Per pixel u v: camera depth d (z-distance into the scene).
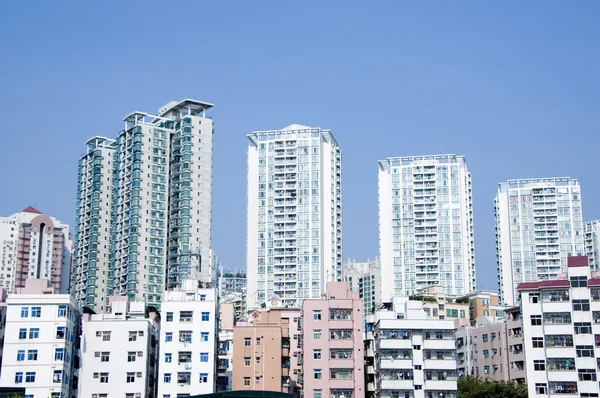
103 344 129.00
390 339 133.00
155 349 138.50
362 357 130.00
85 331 129.50
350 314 132.25
